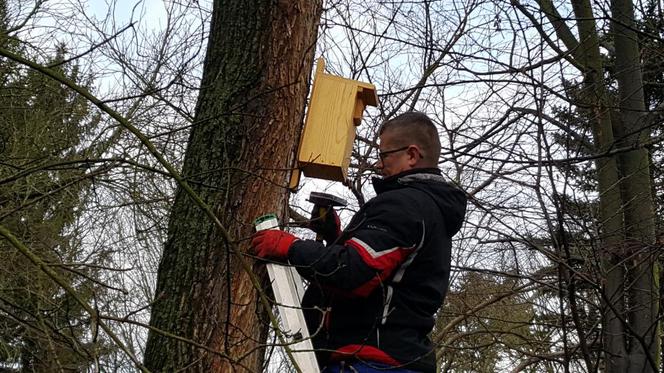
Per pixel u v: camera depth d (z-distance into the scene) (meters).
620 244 4.63
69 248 6.39
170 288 2.70
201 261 2.69
